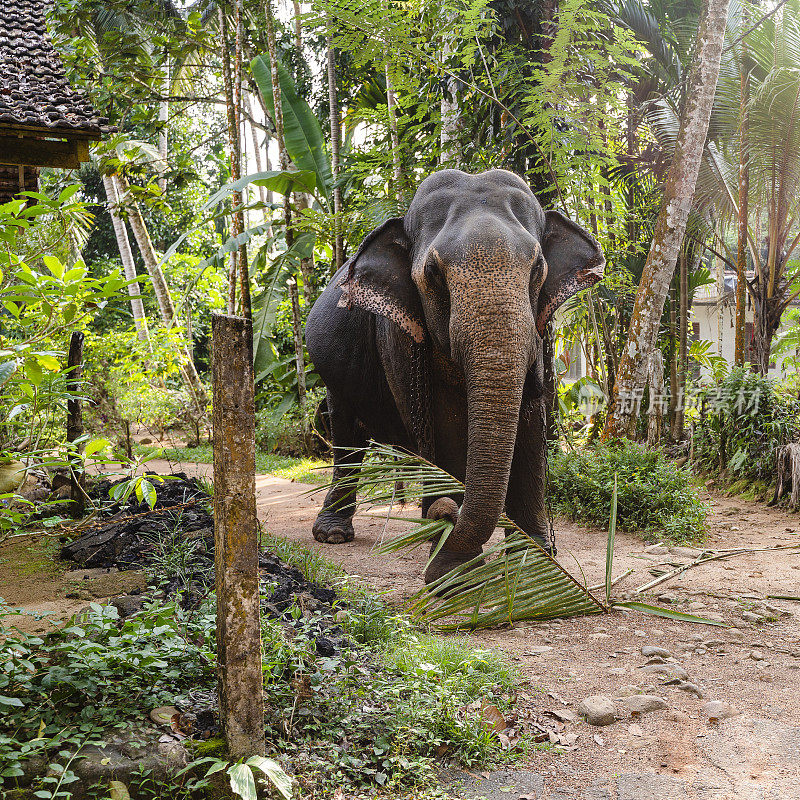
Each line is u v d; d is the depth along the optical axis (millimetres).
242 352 2900
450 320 4977
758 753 3244
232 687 2900
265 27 13594
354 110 14516
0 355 3477
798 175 11375
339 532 7449
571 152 8992
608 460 8086
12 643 3322
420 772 3061
